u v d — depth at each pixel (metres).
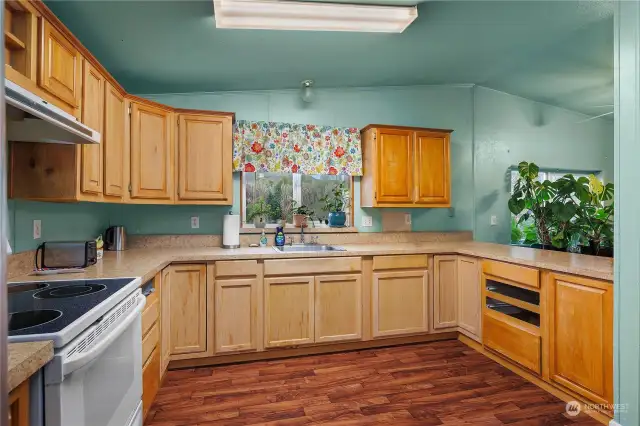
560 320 2.12
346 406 2.07
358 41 2.54
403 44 2.68
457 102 3.83
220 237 3.16
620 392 1.76
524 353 2.37
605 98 3.97
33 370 0.83
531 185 3.79
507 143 4.02
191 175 2.80
